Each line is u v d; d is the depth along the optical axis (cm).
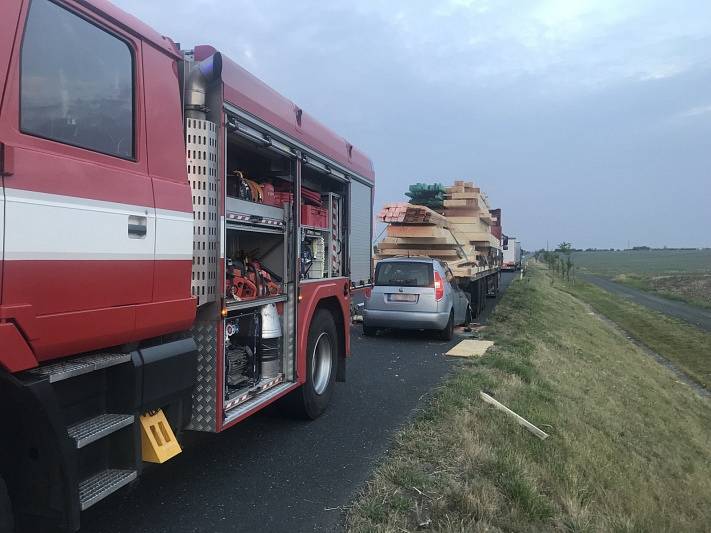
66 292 263
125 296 301
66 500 258
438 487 427
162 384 333
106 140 296
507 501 420
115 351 313
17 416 254
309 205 597
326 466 474
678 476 768
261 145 473
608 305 3384
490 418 600
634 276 6050
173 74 356
